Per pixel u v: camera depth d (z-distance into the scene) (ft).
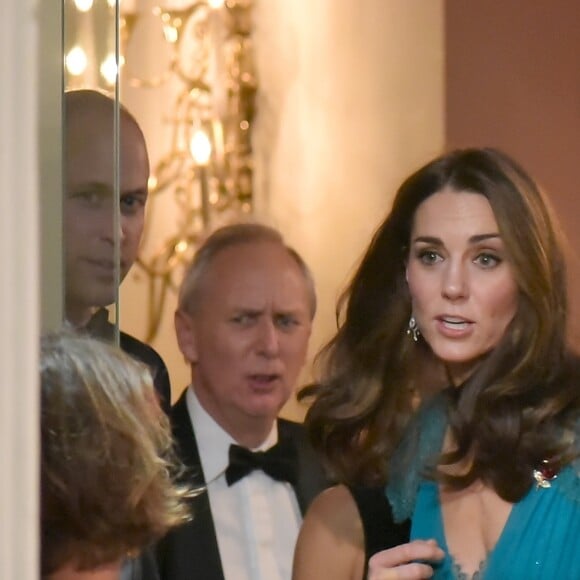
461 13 21.52
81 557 10.00
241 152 24.35
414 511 13.30
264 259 17.10
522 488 12.72
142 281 21.53
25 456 7.43
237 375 16.57
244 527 15.85
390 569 12.67
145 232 22.40
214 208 23.90
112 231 12.11
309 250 22.03
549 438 12.75
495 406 12.92
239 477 15.94
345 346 14.26
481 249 13.17
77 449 9.91
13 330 7.38
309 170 23.16
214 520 15.74
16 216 7.38
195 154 23.97
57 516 9.84
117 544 10.12
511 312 13.16
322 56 23.21
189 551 15.33
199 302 16.89
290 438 16.60
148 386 10.80
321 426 14.23
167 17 23.93
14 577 7.39
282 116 23.95
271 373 16.71
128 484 10.11
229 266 16.94
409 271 13.65
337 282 20.56
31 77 7.41
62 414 9.96
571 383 13.05
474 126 21.49
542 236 13.12
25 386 7.43
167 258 22.11
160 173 23.41
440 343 13.25
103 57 12.23
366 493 13.60
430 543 12.84
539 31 21.47
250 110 24.62
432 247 13.39
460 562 12.82
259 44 24.53
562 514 12.57
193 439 16.15
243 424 16.35
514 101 21.49
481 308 13.08
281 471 16.14
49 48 11.94
